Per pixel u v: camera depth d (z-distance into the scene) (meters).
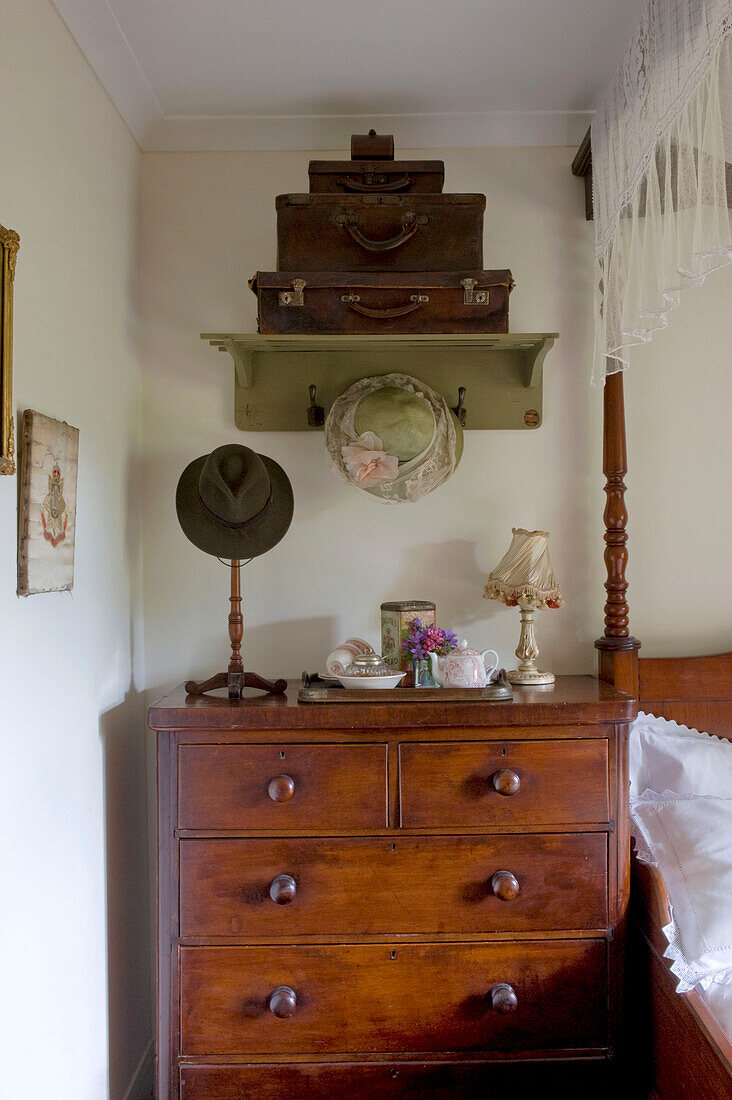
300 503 2.56
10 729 1.57
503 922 2.00
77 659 1.96
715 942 1.79
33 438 1.65
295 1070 1.99
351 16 2.05
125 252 2.41
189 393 2.56
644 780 2.32
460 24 2.09
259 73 2.30
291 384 2.54
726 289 2.57
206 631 2.56
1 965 1.50
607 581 2.46
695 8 1.50
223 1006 1.99
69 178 1.94
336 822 2.00
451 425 2.42
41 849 1.71
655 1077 1.93
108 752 2.19
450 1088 1.99
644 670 2.45
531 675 2.34
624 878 2.02
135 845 2.42
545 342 2.30
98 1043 2.05
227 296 2.57
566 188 2.59
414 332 2.23
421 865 2.00
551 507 2.58
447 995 2.00
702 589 2.57
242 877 2.00
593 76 2.35
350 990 2.00
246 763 2.00
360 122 2.54
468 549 2.57
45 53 1.79
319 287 2.21
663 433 2.56
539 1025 2.00
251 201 2.57
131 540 2.45
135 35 2.12
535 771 2.02
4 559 1.56
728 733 2.43
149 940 2.54
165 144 2.56
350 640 2.29
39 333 1.76
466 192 2.59
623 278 2.01
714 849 1.95
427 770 2.01
